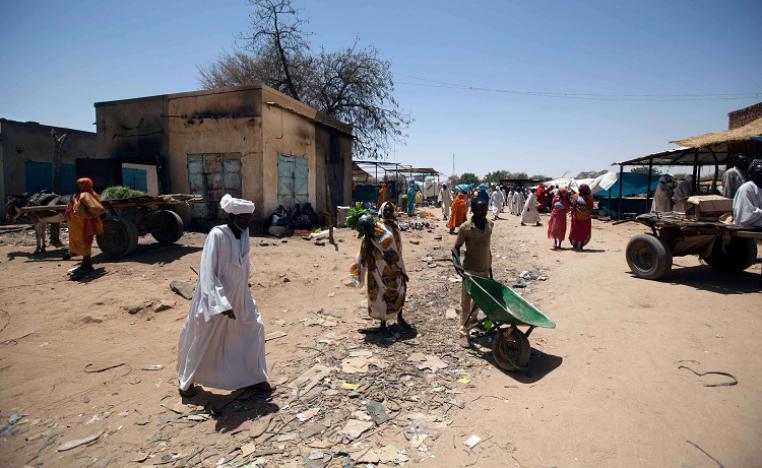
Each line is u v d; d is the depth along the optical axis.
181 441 3.24
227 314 3.38
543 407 3.57
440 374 4.27
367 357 4.68
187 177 14.18
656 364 4.26
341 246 11.95
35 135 18.59
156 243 10.73
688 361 4.29
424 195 41.53
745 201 6.71
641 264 7.88
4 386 4.19
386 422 3.43
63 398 3.95
